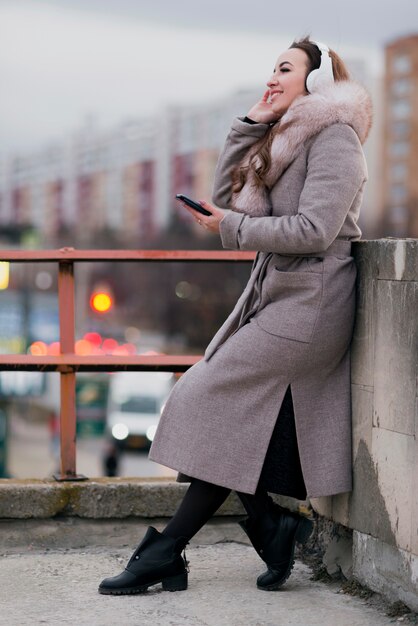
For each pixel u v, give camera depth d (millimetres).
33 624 3756
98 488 4980
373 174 125000
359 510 4168
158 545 4188
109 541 4980
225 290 90062
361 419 4156
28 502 4922
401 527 3852
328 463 4168
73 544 4953
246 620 3828
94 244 140125
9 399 42281
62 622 3785
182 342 91812
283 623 3795
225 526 5078
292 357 4070
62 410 5105
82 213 157875
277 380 4109
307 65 4234
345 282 4156
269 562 4242
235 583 4355
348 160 4031
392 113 125375
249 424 4113
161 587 4277
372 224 122312
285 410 4148
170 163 135250
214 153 123062
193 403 4152
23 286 55250
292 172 4137
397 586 3910
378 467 4020
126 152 149500
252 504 4258
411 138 122688
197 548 4973
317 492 4141
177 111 136250
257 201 4164
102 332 88125
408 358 3812
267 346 4070
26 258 5031
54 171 166875
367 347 4121
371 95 4180
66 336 5090
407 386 3816
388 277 3961
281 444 4156
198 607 3990
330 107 4051
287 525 4227
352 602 4086
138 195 144000
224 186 4379
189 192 130375
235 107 116875
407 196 122438
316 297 4082
